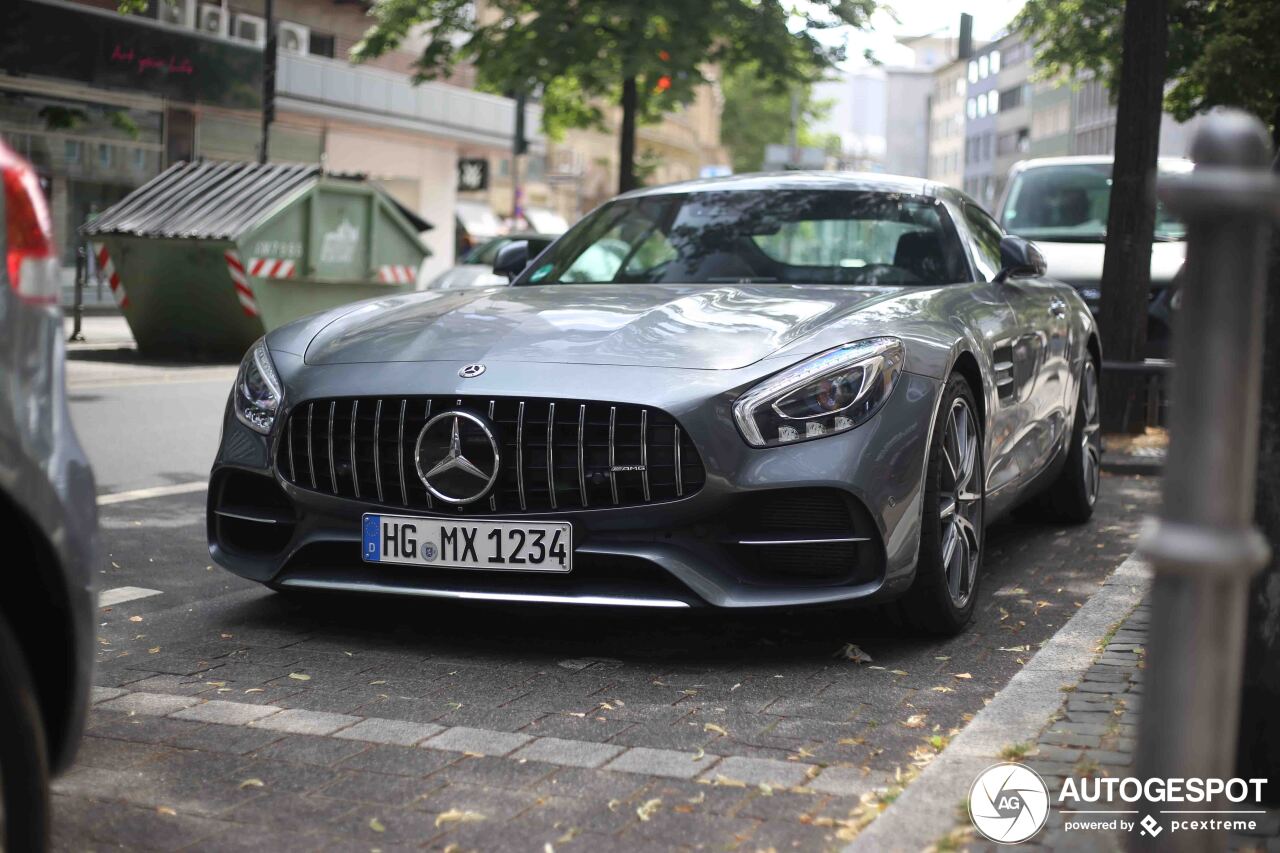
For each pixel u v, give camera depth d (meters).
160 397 11.52
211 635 4.07
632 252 5.17
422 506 3.83
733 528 3.73
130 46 21.55
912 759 3.00
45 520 2.13
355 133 28.86
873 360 3.80
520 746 3.05
